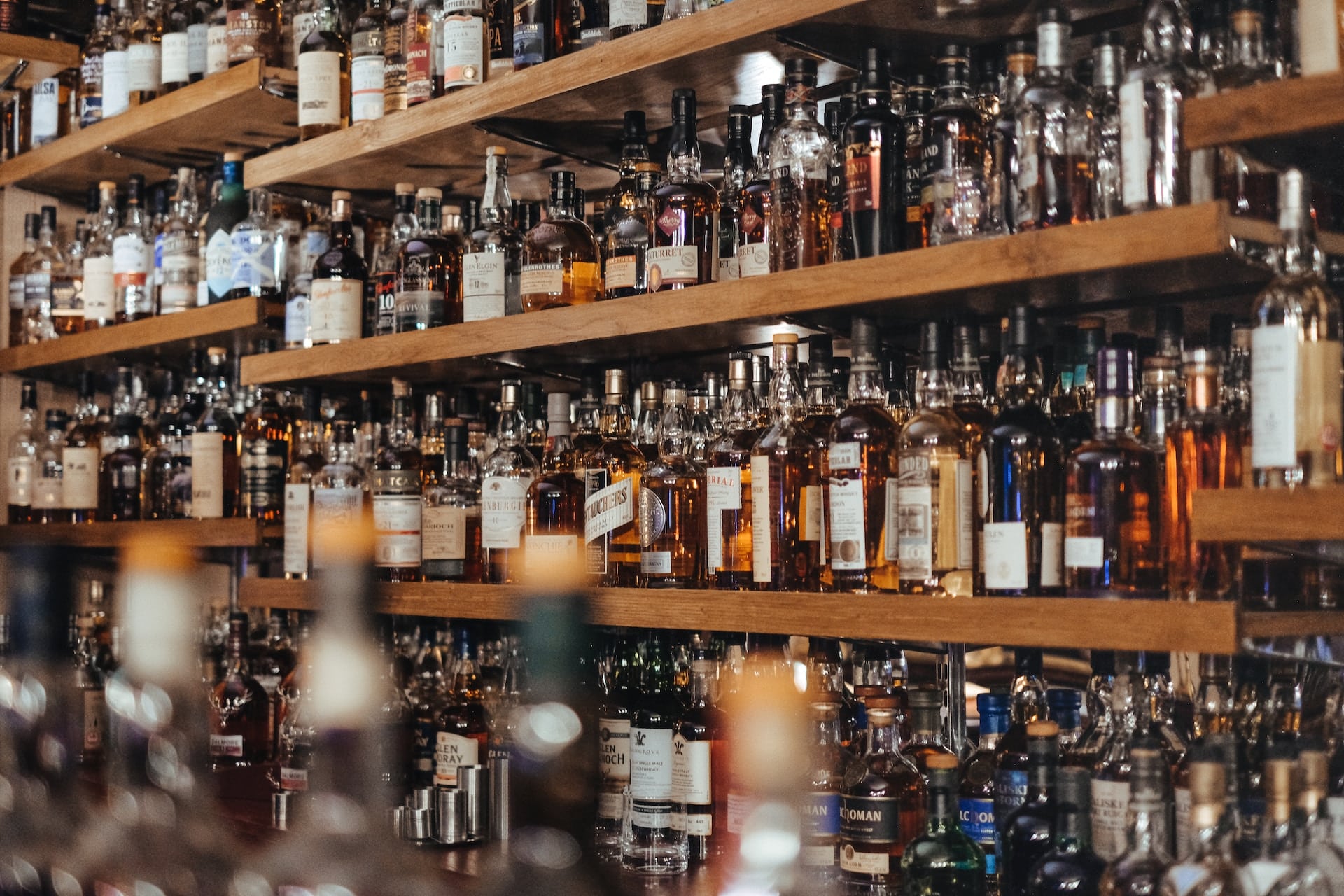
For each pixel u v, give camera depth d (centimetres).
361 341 248
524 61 226
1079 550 158
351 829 173
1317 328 141
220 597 338
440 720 241
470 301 232
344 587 162
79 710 291
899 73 204
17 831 210
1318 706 173
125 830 207
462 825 208
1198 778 137
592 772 148
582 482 225
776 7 186
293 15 288
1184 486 158
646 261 210
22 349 340
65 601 234
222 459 288
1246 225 145
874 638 169
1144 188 154
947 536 171
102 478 332
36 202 357
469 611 224
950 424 172
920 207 187
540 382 237
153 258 325
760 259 199
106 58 315
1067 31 166
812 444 192
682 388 208
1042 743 162
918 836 176
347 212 260
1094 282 162
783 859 163
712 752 198
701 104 223
